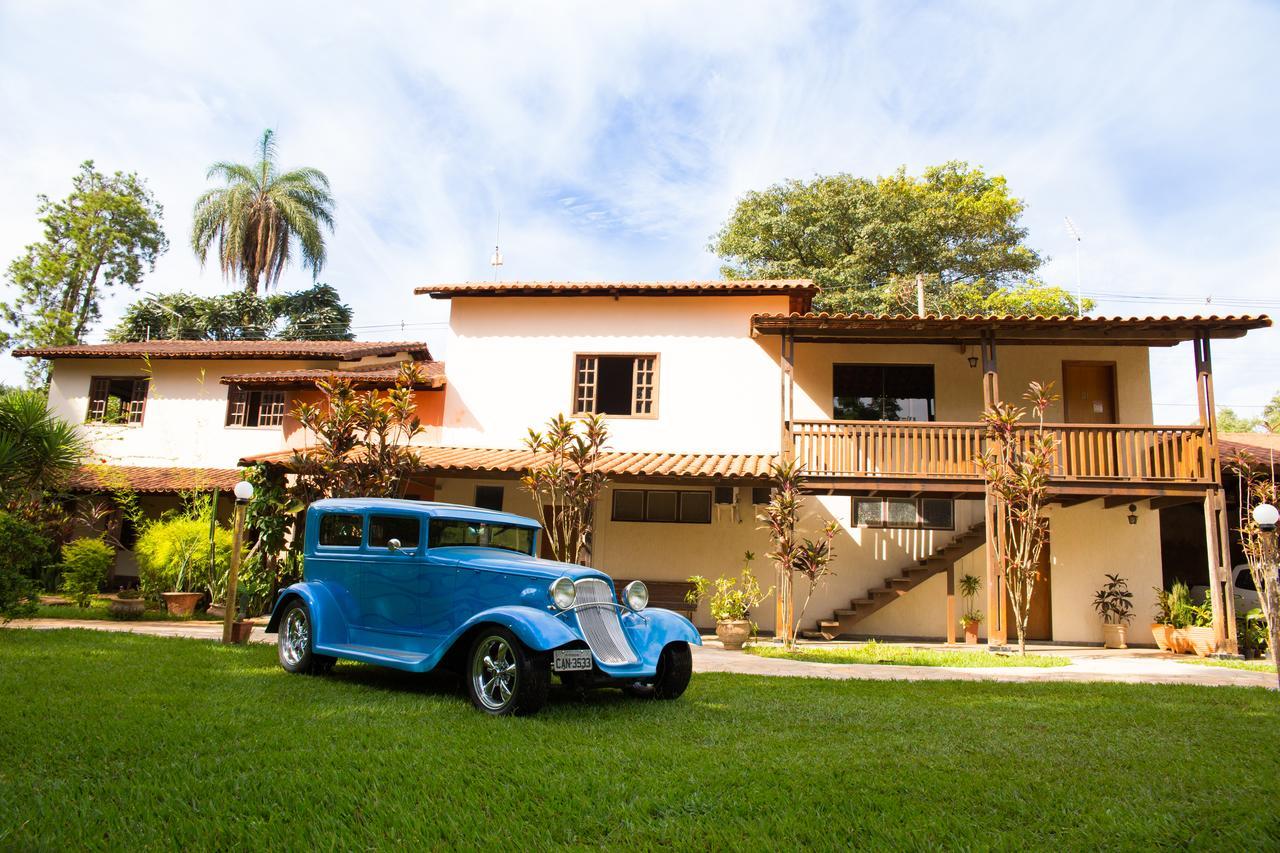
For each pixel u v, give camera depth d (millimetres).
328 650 7121
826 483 13859
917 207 28391
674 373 16484
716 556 15719
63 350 19953
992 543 13008
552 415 16672
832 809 3572
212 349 19875
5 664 6977
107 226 34000
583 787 3861
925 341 15477
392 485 11578
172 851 2973
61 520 15828
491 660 6090
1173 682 8930
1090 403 15906
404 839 3121
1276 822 3461
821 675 8984
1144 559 15172
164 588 14516
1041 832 3355
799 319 13977
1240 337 13445
